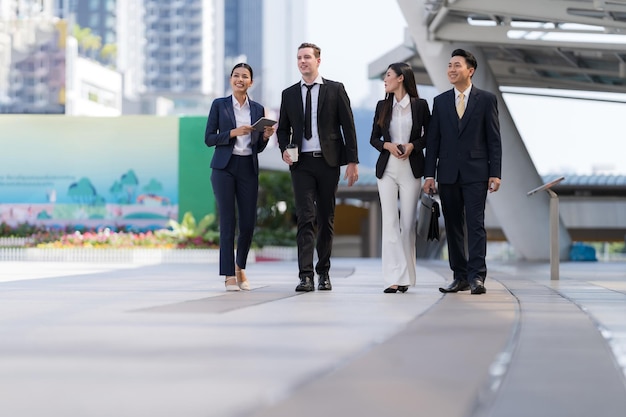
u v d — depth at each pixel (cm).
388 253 982
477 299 872
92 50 13250
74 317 685
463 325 615
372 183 5450
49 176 3156
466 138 959
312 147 1007
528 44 2602
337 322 643
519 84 4141
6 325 626
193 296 937
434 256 5531
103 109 8044
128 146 3133
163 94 13338
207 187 3109
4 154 3162
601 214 5075
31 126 3158
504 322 637
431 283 1217
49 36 6334
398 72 981
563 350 485
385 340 530
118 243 2897
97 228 3139
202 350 491
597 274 1734
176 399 352
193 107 10881
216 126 1034
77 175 3150
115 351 488
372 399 349
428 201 962
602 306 791
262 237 3338
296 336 557
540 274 1686
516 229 3266
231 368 429
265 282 1271
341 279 1370
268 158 4994
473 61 961
